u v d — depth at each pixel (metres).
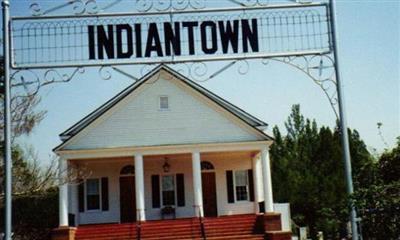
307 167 49.53
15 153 21.52
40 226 31.28
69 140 27.52
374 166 12.58
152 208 30.56
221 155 31.20
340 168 47.03
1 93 18.23
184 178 31.00
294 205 45.50
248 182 31.02
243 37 9.94
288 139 54.41
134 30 9.89
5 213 9.11
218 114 29.14
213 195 30.89
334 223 11.42
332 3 10.08
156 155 28.59
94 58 9.82
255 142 28.05
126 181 30.78
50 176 22.56
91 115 29.42
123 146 28.17
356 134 46.09
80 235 26.28
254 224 26.69
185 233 26.16
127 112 28.92
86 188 30.44
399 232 8.85
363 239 9.51
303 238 38.66
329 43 10.05
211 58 9.91
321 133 50.62
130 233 26.31
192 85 29.17
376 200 9.10
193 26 9.93
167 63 9.88
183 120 29.03
